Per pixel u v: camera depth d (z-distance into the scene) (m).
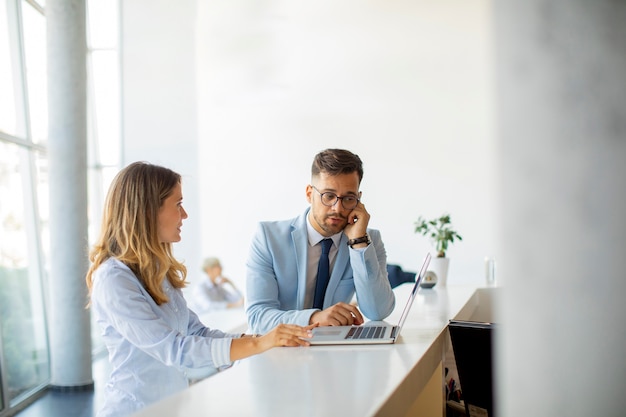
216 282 8.65
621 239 0.89
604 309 0.90
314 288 2.68
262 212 11.32
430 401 2.57
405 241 10.28
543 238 0.92
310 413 1.27
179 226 2.21
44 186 7.37
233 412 1.30
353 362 1.80
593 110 0.90
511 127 0.94
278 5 10.80
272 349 2.05
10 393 6.11
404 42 10.39
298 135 11.06
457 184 10.14
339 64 10.73
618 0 0.91
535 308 0.94
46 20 6.68
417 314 2.94
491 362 2.06
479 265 9.96
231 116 11.27
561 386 0.93
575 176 0.90
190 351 2.00
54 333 6.78
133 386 2.10
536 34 0.93
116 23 10.28
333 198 2.54
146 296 2.10
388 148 10.44
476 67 10.12
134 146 10.36
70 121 6.67
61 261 6.71
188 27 10.80
